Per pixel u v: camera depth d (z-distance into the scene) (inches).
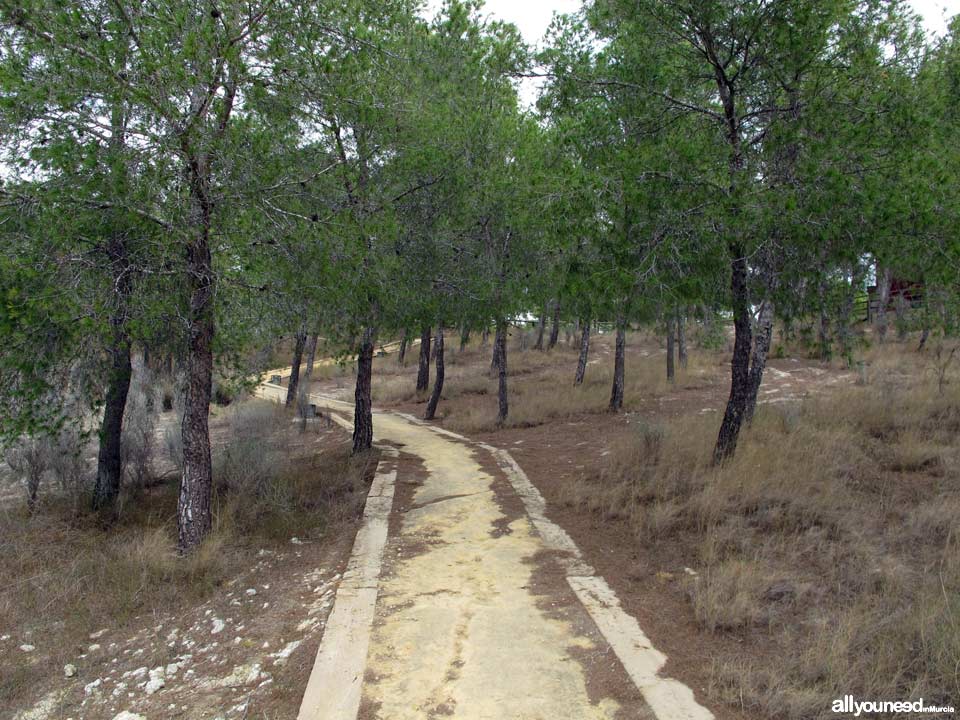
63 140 228.4
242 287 282.2
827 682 153.9
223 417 825.5
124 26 241.1
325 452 542.6
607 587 227.9
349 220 285.9
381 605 220.8
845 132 247.0
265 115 283.4
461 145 451.5
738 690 156.5
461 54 502.0
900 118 246.1
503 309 560.7
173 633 224.4
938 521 243.0
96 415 354.3
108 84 226.7
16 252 240.2
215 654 204.2
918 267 268.2
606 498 326.3
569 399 730.2
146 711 174.1
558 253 397.1
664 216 265.1
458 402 887.7
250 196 263.1
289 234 267.4
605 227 273.6
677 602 212.1
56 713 180.9
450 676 171.6
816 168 240.1
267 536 316.8
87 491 388.8
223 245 261.9
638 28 303.1
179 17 232.7
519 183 390.0
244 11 256.4
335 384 1282.0
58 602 255.9
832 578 212.2
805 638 179.2
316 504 365.7
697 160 264.8
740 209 247.3
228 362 389.1
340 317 364.8
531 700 158.2
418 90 354.6
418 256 417.7
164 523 337.1
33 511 368.2
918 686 148.3
